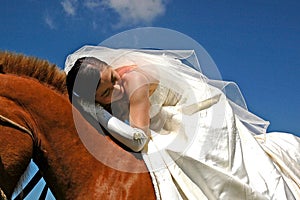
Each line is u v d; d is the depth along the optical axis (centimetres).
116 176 363
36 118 350
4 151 325
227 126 399
